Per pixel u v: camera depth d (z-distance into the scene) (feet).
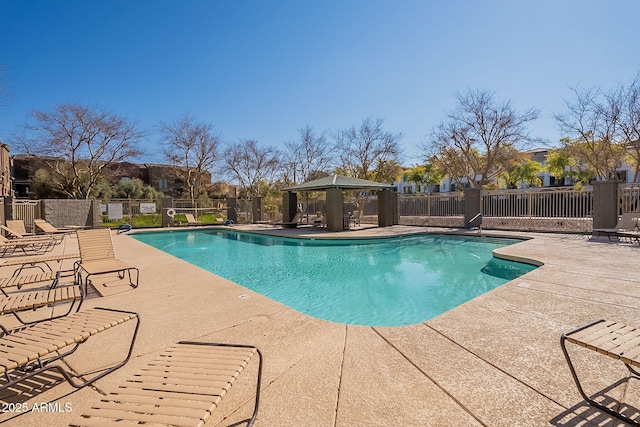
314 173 103.50
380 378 8.06
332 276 24.93
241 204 76.74
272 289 21.47
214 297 15.55
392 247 38.14
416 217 61.46
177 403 4.97
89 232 21.56
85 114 79.05
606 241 33.01
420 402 7.04
